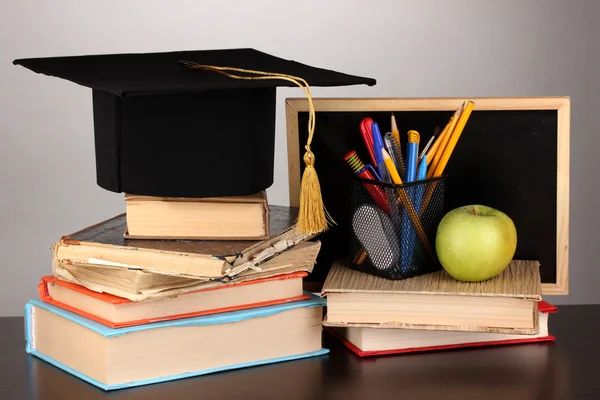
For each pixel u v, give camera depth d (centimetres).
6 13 221
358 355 120
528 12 228
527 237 136
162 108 115
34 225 231
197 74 117
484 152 134
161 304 110
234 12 224
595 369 115
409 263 123
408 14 226
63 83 226
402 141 135
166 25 223
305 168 124
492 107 133
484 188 135
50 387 108
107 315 109
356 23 225
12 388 108
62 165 229
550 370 115
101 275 111
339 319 117
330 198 137
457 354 121
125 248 112
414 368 115
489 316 115
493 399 105
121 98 113
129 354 107
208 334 112
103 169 122
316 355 120
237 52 142
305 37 225
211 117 115
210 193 116
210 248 112
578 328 133
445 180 135
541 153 134
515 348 124
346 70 227
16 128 226
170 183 116
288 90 226
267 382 110
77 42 223
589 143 233
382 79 228
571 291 239
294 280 120
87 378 110
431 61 228
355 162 126
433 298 116
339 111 135
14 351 123
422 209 124
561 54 229
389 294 116
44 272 232
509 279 122
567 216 135
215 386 109
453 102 133
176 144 115
